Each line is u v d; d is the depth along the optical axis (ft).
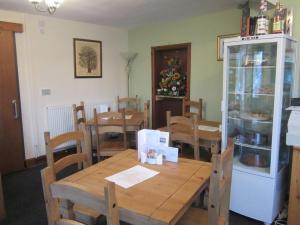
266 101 8.47
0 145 12.20
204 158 10.14
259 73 8.52
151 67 16.62
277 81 7.26
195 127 8.38
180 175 5.76
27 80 13.01
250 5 8.68
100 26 16.10
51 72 13.99
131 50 17.72
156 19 14.61
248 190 8.10
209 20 13.52
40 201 9.59
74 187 3.69
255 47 8.36
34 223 8.21
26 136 13.20
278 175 7.87
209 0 10.94
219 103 13.67
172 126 10.72
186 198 4.72
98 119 12.34
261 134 8.50
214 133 10.02
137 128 11.80
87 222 5.76
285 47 7.31
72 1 10.82
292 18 8.07
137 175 5.78
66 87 14.76
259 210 7.96
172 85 15.96
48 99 14.01
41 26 13.33
